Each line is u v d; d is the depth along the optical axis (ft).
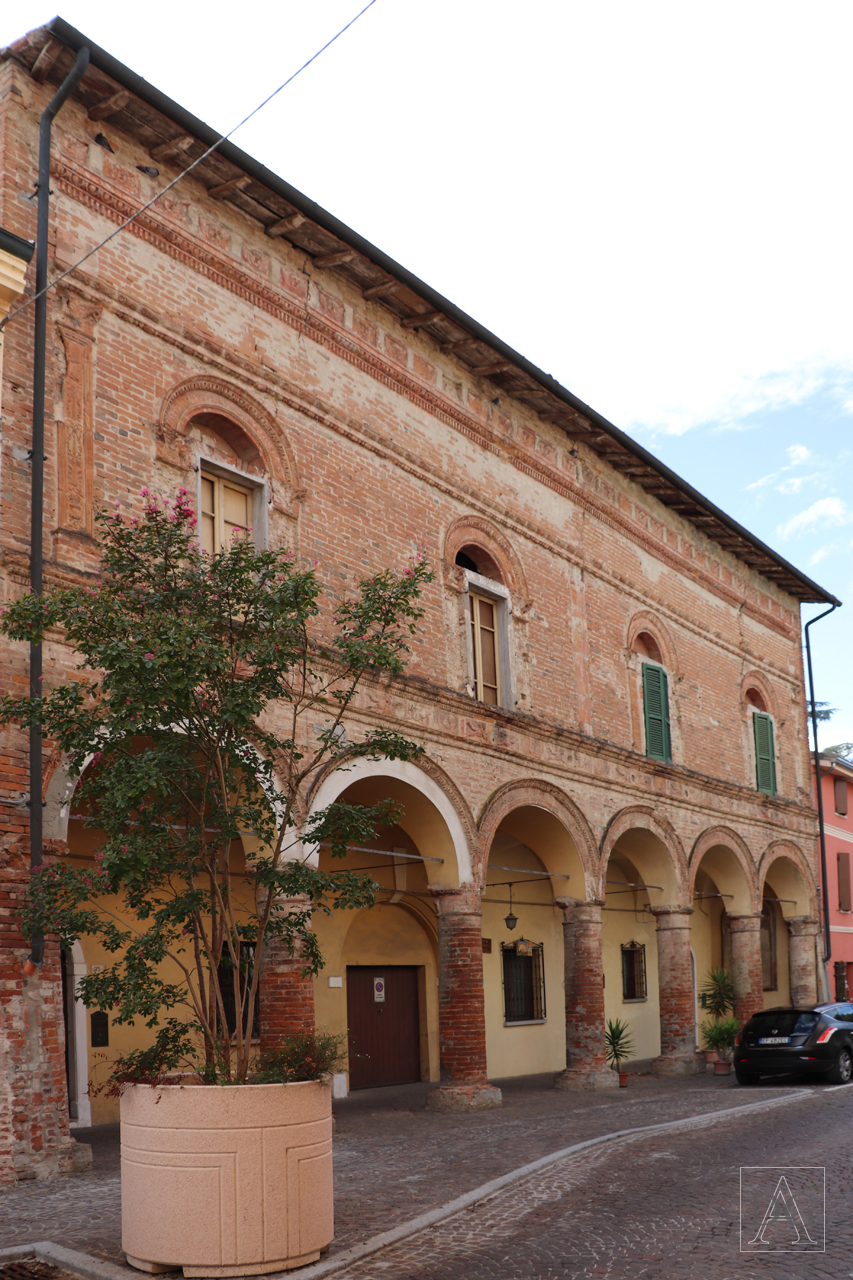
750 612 93.04
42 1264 25.59
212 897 28.19
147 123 43.80
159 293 44.50
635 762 70.85
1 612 35.94
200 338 45.75
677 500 81.00
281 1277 24.00
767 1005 103.40
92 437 40.78
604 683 70.08
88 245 41.91
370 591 31.58
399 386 56.49
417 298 55.83
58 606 27.22
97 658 27.81
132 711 27.02
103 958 50.57
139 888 28.40
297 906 44.45
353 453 52.95
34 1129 34.27
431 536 57.11
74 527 39.40
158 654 26.32
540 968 77.51
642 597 76.13
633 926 89.10
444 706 55.06
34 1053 34.68
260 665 28.94
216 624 29.37
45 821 35.96
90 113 42.86
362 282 54.54
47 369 39.60
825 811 109.81
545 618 65.26
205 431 46.75
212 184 47.29
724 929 100.99
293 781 30.30
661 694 76.02
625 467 75.31
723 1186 32.96
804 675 102.12
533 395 65.16
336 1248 26.27
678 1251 25.64
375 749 31.65
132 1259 24.72
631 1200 31.35
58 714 28.25
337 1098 59.16
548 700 64.13
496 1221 29.27
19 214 39.29
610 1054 67.77
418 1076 67.36
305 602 29.25
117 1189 32.60
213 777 29.01
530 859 76.48
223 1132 24.56
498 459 63.31
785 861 93.20
